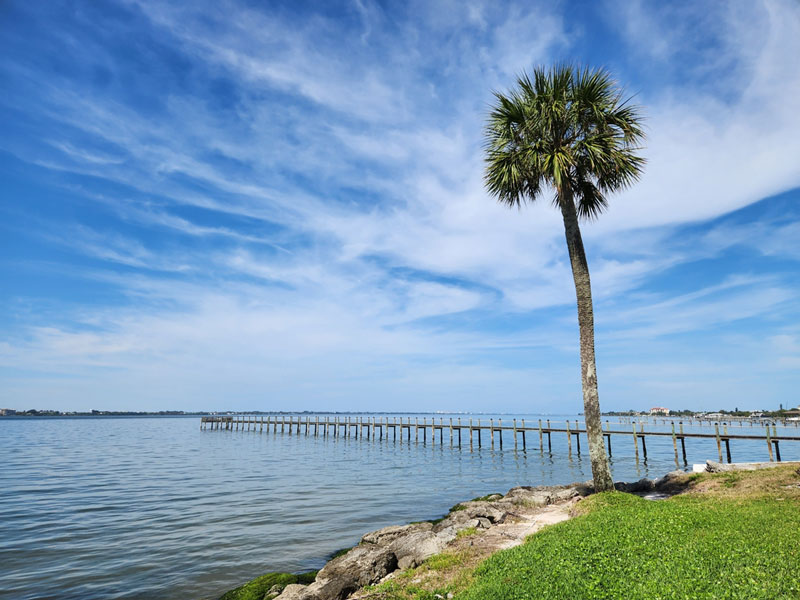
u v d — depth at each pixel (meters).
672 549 8.76
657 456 51.56
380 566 11.68
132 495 28.19
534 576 8.27
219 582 14.17
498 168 18.91
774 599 6.31
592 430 17.47
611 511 12.96
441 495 28.05
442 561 10.84
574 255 18.42
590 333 17.95
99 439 84.69
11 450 59.81
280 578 13.08
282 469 41.25
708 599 6.45
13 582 14.15
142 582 14.18
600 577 7.77
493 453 57.59
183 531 19.83
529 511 16.75
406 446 69.75
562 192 18.62
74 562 15.92
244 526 20.62
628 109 18.16
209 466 43.44
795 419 94.38
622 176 18.17
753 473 18.33
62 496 27.91
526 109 18.02
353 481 33.88
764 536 9.18
